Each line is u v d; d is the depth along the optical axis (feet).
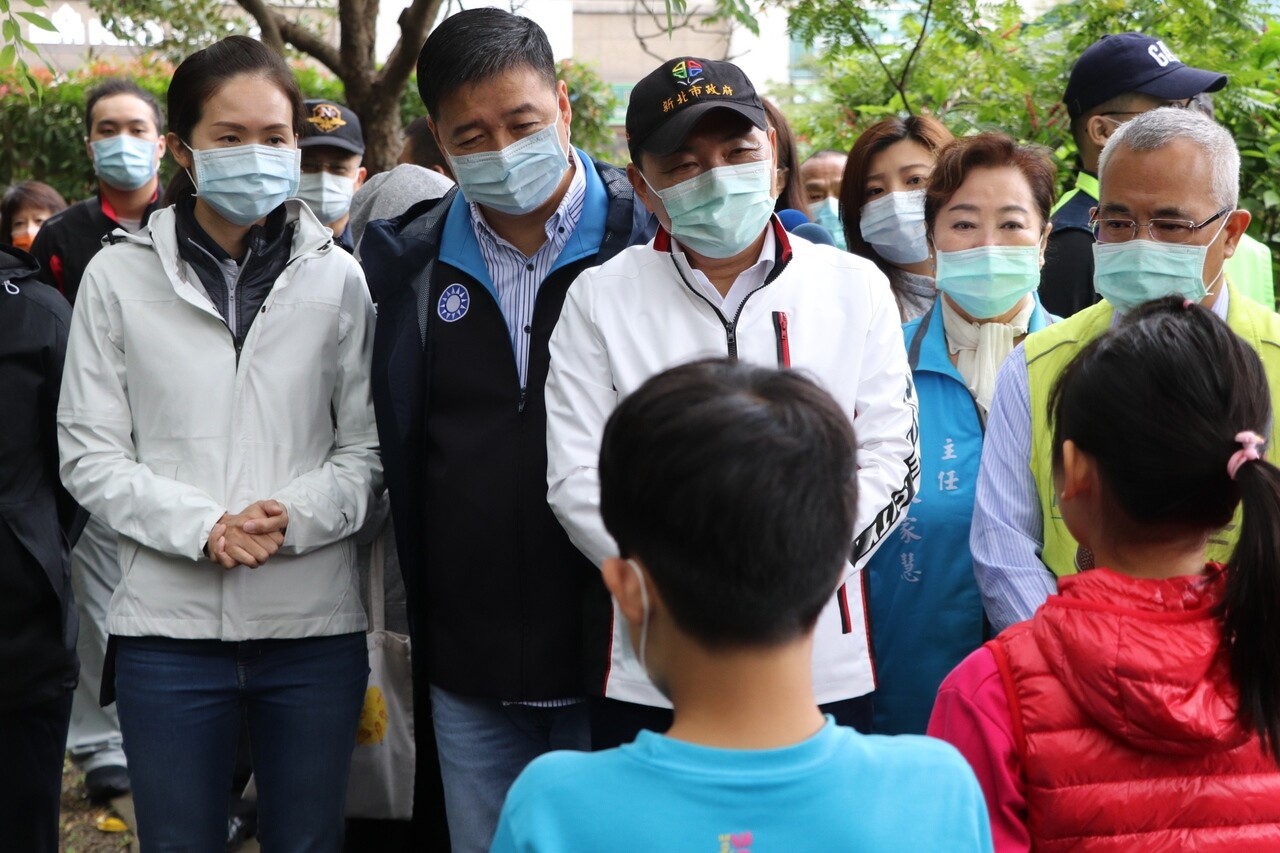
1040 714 5.63
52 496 10.75
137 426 9.65
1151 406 5.44
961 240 9.72
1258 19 15.83
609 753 4.48
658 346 8.56
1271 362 8.17
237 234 9.93
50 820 10.79
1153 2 15.65
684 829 4.27
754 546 4.27
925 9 16.92
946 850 4.42
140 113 16.06
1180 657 5.32
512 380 9.50
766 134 8.79
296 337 9.76
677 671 4.50
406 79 20.90
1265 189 14.57
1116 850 5.51
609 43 45.57
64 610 10.62
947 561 9.26
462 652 9.44
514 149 9.32
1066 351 8.46
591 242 9.73
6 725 10.47
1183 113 8.44
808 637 4.50
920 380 9.78
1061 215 12.61
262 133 9.62
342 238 13.85
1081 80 12.60
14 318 10.49
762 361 8.46
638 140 8.71
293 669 9.62
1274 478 5.22
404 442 9.57
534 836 4.35
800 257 8.82
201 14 22.38
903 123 11.97
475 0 20.52
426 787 10.30
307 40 21.17
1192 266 8.21
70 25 35.22
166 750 9.41
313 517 9.38
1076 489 5.79
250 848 12.86
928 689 9.26
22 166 29.89
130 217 16.44
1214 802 5.47
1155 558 5.61
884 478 8.16
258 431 9.55
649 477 4.38
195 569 9.39
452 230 9.94
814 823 4.30
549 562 9.27
